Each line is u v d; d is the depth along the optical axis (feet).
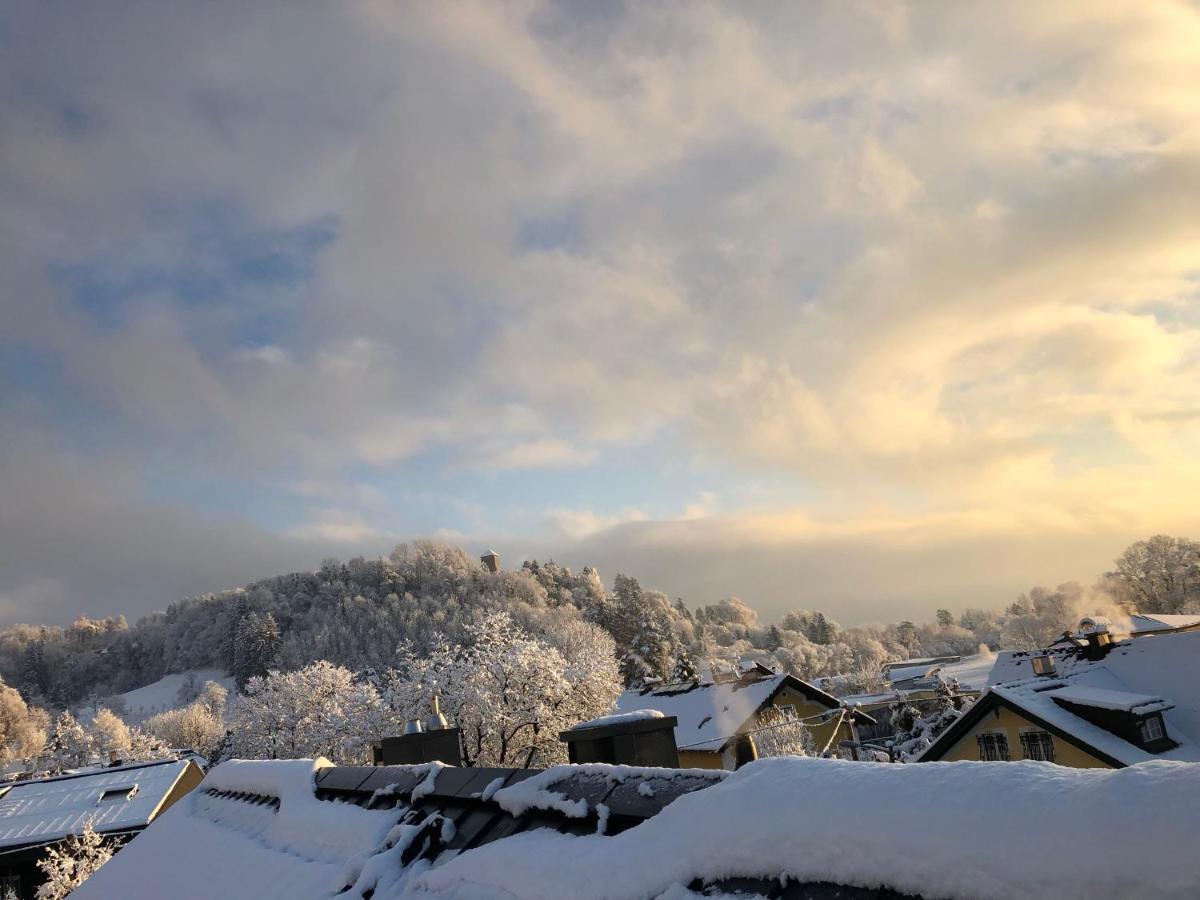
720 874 7.50
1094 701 59.47
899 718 105.70
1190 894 4.32
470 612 385.29
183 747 226.99
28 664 470.39
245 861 16.56
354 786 17.29
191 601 515.50
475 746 87.15
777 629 480.23
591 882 8.54
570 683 89.56
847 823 6.51
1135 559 253.65
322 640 364.58
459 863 10.98
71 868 69.10
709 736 92.17
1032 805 5.46
